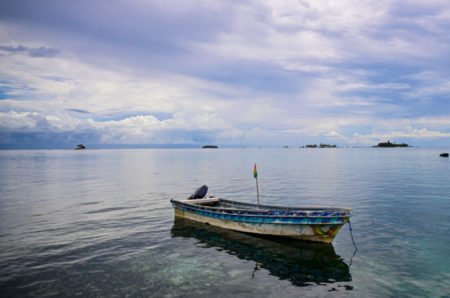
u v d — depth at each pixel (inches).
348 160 3961.6
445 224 707.4
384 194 1136.2
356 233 646.5
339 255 526.9
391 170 2263.8
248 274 451.5
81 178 1824.6
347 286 411.5
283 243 599.5
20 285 411.5
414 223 718.5
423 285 413.1
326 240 578.6
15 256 518.3
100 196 1151.0
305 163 3388.3
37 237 626.8
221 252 547.8
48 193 1222.9
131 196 1152.2
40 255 523.8
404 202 975.6
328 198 1072.2
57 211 880.9
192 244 592.4
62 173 2187.5
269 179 1723.7
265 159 4527.6
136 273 452.1
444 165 2763.3
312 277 441.1
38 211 879.7
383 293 392.2
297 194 1170.0
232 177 1862.7
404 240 597.6
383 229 673.0
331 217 558.9
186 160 4370.1
